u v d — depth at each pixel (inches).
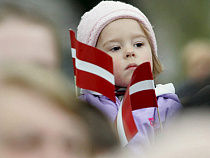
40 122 33.9
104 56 176.4
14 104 33.4
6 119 32.4
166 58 454.0
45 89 37.3
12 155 31.6
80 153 36.9
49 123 34.6
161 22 546.3
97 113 45.6
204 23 553.9
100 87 177.8
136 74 157.2
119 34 232.5
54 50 123.2
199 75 187.5
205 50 289.6
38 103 35.2
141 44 238.4
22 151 32.1
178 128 33.7
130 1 522.9
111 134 43.9
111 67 175.6
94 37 242.7
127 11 237.9
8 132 32.0
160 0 551.8
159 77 324.8
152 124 214.1
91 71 178.4
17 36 99.6
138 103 160.9
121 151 38.2
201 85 185.2
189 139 29.2
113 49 233.8
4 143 31.8
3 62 40.3
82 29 255.9
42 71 41.2
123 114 143.1
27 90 35.7
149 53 239.5
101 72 177.2
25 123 32.8
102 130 42.8
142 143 188.2
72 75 220.4
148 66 155.6
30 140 32.8
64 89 41.2
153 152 29.9
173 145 29.2
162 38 527.8
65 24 241.0
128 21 236.7
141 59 231.0
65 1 264.5
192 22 550.0
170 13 555.8
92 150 38.6
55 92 38.3
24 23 112.4
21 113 33.0
